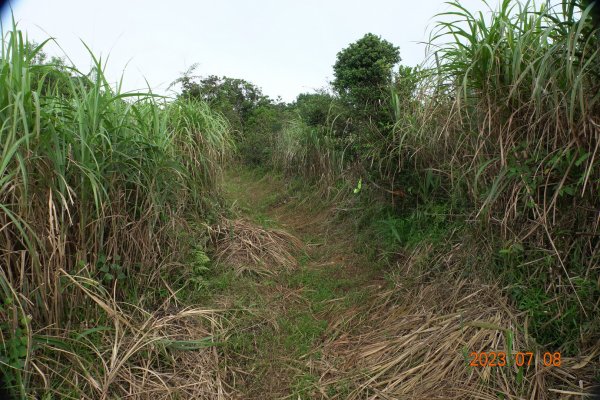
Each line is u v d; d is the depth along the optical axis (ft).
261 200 28.22
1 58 8.16
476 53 9.10
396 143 15.76
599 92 7.85
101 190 9.77
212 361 9.77
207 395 8.78
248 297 13.09
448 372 8.59
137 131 11.69
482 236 10.30
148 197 11.06
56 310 8.19
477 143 10.02
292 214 24.31
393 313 11.62
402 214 16.28
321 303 13.16
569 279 8.13
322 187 24.43
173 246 12.30
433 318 10.17
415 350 9.43
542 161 8.48
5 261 7.64
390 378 9.00
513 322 8.75
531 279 9.04
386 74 19.19
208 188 17.79
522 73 8.31
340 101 22.67
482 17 9.54
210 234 16.10
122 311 9.78
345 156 21.91
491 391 7.95
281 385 9.41
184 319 10.93
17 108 7.54
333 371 9.69
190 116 17.97
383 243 15.97
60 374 7.82
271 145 35.37
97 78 9.90
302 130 28.58
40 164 8.07
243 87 57.31
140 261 11.12
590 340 8.00
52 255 8.00
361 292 13.34
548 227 8.84
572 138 8.38
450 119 10.36
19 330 7.10
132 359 8.93
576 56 8.13
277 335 11.23
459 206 12.67
